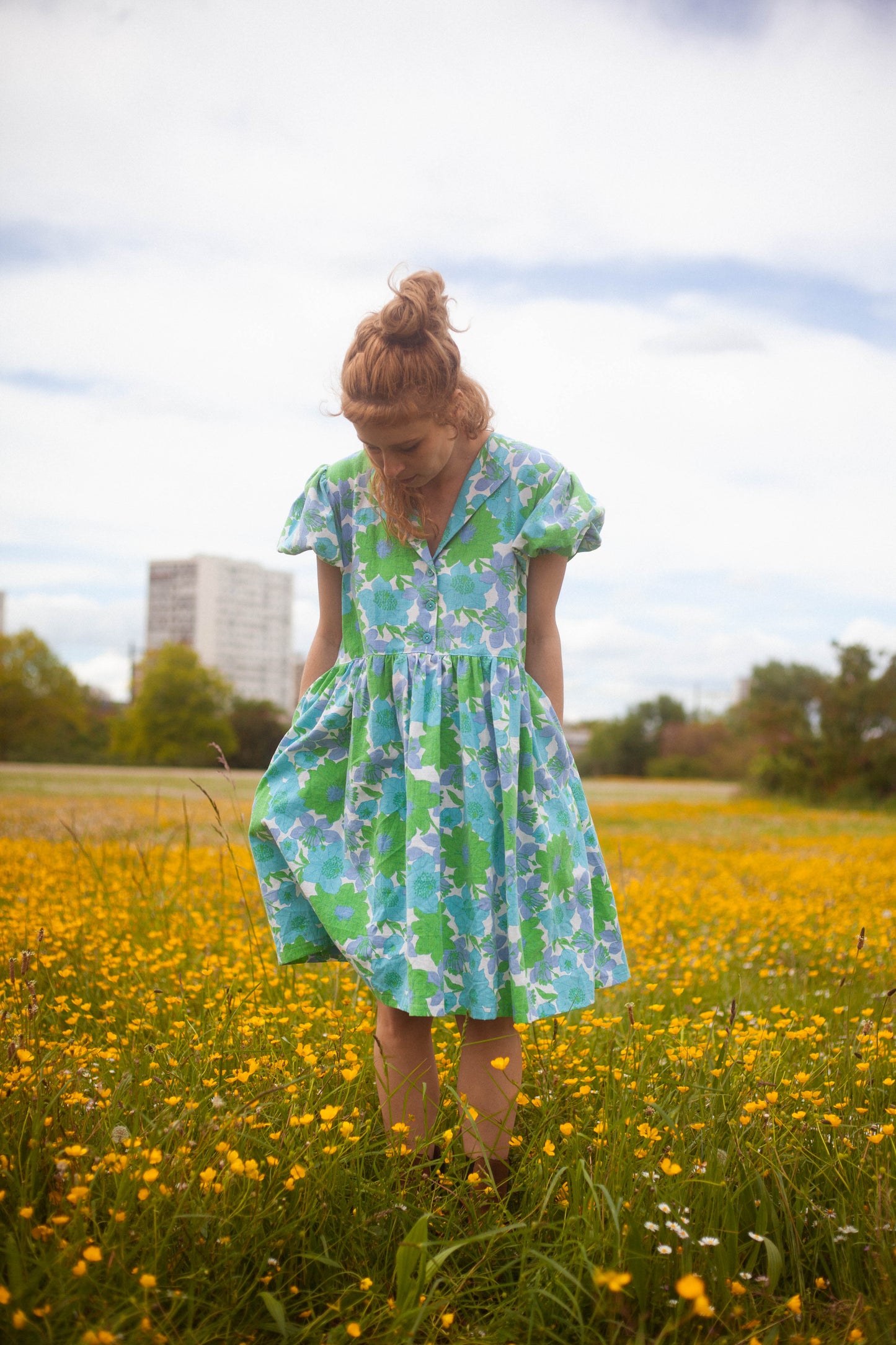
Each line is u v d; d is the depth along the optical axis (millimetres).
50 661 64250
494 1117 2127
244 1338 1526
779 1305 1610
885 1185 1841
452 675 2209
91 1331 1321
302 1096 2178
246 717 68812
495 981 2088
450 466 2234
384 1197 1876
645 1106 2154
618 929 2354
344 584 2365
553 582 2320
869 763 25297
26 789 20609
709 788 45906
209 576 144000
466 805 2137
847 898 6496
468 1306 1672
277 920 2262
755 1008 3500
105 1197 1729
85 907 4402
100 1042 2701
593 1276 1514
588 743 67312
